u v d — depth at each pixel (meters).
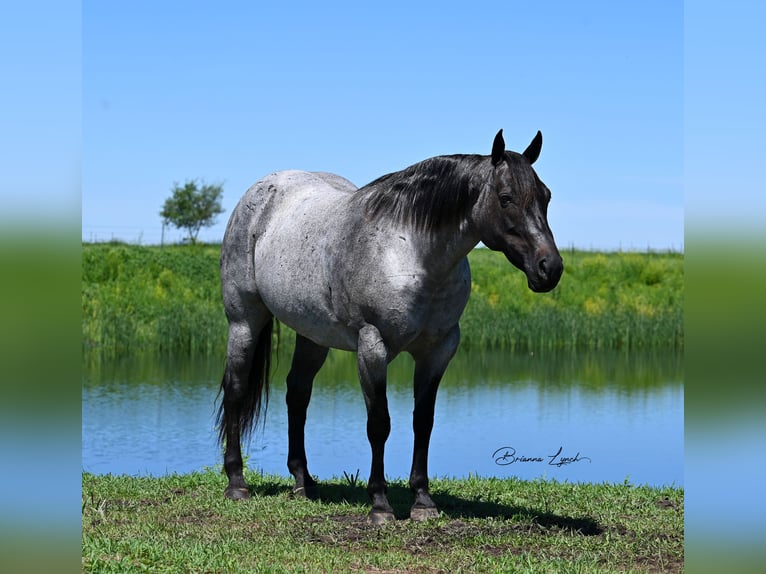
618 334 23.09
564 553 5.46
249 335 7.48
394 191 6.12
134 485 7.68
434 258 5.97
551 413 13.30
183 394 15.27
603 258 33.09
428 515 6.27
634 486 7.74
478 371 18.20
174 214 45.50
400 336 6.05
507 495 7.20
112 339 21.73
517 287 28.83
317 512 6.64
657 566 5.20
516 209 5.55
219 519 6.50
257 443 11.36
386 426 6.18
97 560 4.93
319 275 6.49
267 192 7.36
